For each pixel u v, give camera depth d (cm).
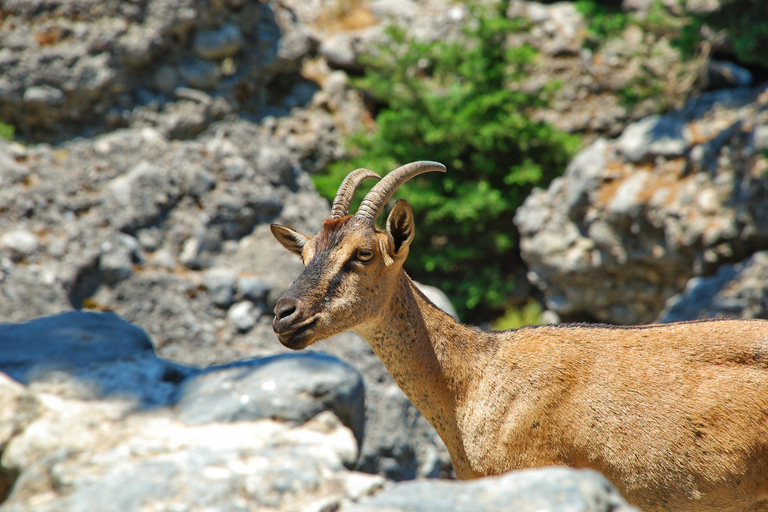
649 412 877
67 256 1861
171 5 3108
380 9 4072
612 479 896
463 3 4003
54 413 770
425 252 3353
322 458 661
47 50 2973
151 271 1942
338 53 3791
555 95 3688
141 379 873
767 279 2342
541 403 904
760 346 883
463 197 3231
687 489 876
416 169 961
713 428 861
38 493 650
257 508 588
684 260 2728
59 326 1000
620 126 3581
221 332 1902
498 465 921
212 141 2258
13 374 864
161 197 2059
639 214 2770
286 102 3581
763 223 2481
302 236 1033
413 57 3459
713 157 2688
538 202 3177
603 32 3366
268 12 3462
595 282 3031
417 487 555
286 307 874
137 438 733
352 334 1808
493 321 3491
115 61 3047
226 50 3291
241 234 2159
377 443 1681
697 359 895
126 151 2128
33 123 3066
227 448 667
